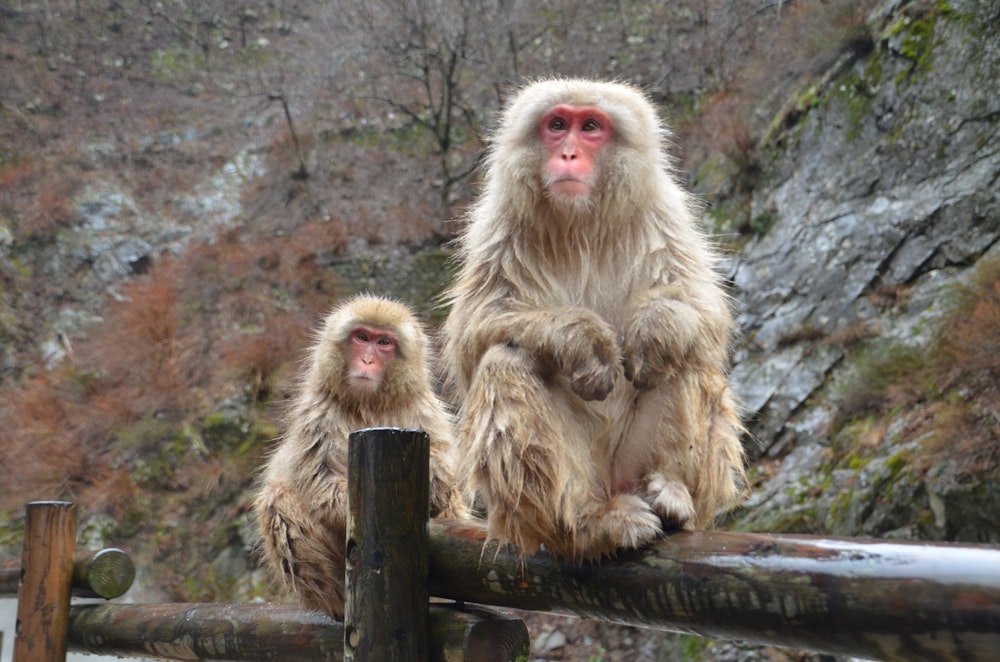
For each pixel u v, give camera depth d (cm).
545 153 327
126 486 1161
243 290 1399
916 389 940
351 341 452
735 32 1548
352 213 1531
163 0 2002
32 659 446
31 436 1231
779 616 222
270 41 1928
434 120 1691
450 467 410
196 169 1675
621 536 258
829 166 1165
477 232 342
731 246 1188
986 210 1009
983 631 187
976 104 1077
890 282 1041
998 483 815
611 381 286
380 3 1767
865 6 1271
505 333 299
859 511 886
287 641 357
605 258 328
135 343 1319
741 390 1062
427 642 292
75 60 1905
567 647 982
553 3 1747
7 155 1680
